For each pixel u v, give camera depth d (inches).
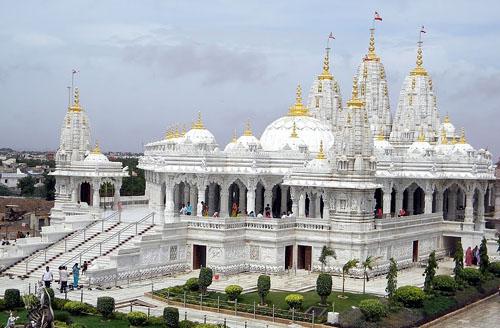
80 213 4156.0
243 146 4183.1
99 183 4473.4
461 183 4525.1
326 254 3324.3
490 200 6092.5
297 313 2628.0
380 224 3708.2
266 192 4114.2
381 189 4542.3
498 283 3452.3
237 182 4288.9
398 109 5684.1
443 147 4785.9
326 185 3619.6
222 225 3513.8
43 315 1958.7
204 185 3919.8
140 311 2630.4
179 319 2573.8
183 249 3587.6
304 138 4461.1
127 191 7071.9
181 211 3964.1
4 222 5482.3
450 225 4451.3
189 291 2979.8
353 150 3614.7
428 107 5644.7
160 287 3139.8
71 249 3454.7
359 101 3678.6
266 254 3572.8
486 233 4697.3
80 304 2576.3
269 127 4633.4
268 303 2815.0
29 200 6688.0
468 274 3265.3
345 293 3102.9
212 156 3961.6
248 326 2554.1
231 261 3538.4
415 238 4097.0
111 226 3659.0
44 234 3538.4
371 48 5797.2
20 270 3309.5
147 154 4911.4
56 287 3046.3
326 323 2561.5
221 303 2783.0
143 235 3395.7
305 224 3659.0
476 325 2728.8
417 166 4505.4
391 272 2743.6
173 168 3949.3
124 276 3233.3
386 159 4407.0
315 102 5452.8
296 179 3772.1
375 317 2539.4
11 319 2252.7
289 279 3435.0
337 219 3592.5
